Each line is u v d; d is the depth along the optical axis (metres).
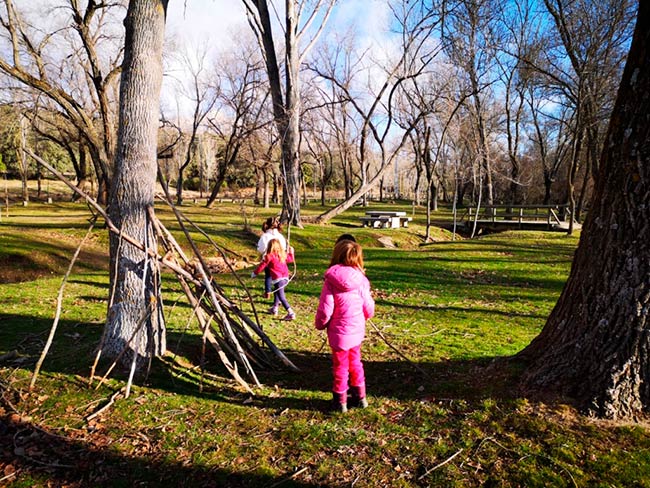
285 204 24.14
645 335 3.28
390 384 4.52
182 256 5.05
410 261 15.35
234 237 19.66
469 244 21.09
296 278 12.06
